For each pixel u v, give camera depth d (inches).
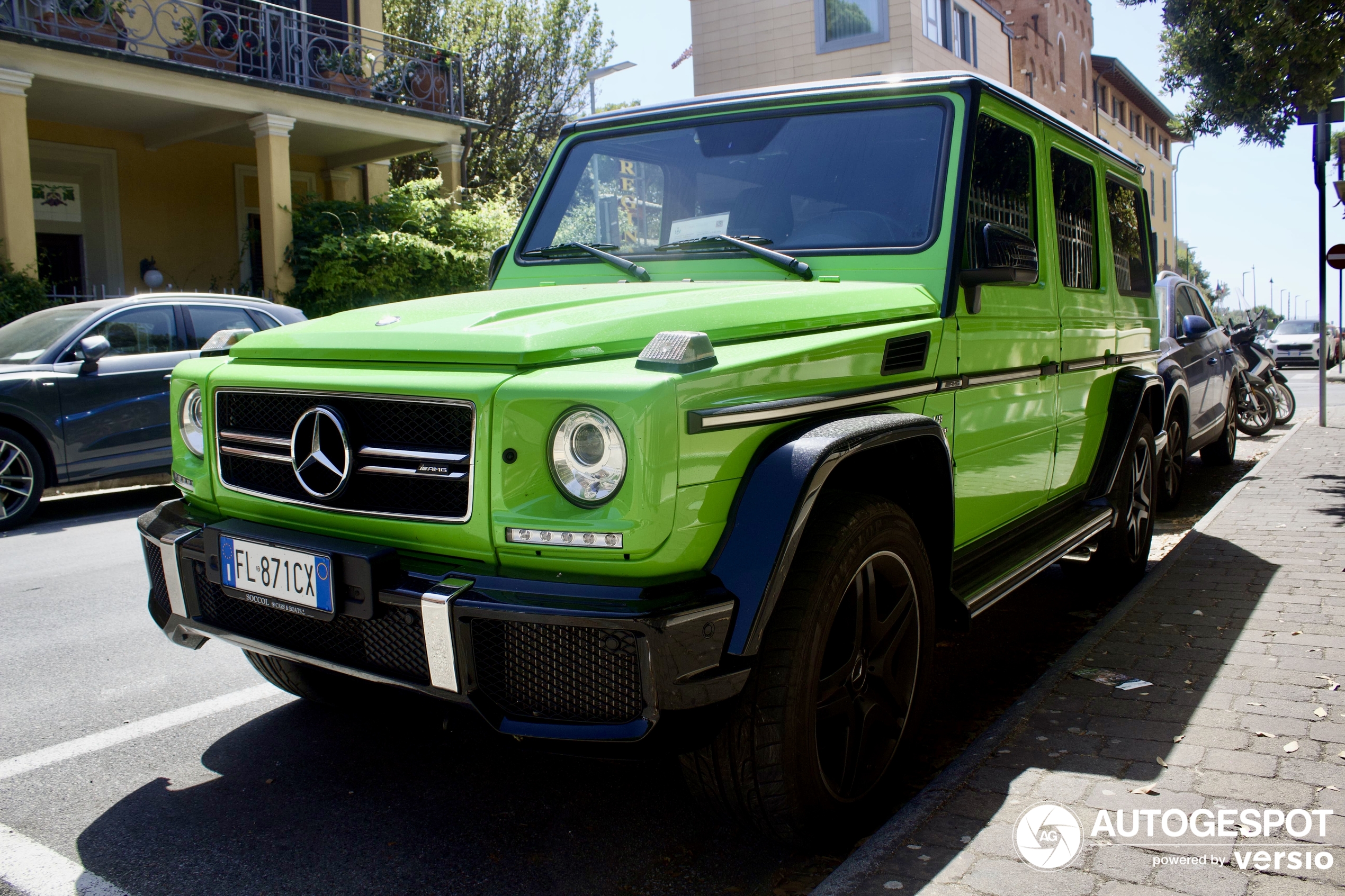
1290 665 137.9
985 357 128.9
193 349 338.0
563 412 82.7
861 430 94.0
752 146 136.9
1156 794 101.0
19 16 488.7
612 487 80.8
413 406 90.9
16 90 462.9
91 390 309.4
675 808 111.8
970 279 119.9
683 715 80.8
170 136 603.8
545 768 122.5
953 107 126.6
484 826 107.6
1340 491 281.0
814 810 93.1
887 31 871.1
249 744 130.0
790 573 90.0
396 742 130.5
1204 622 159.2
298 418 100.0
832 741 98.3
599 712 81.5
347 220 592.1
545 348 88.0
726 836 105.4
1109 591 198.5
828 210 127.8
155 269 625.9
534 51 1075.9
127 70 503.5
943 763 125.1
